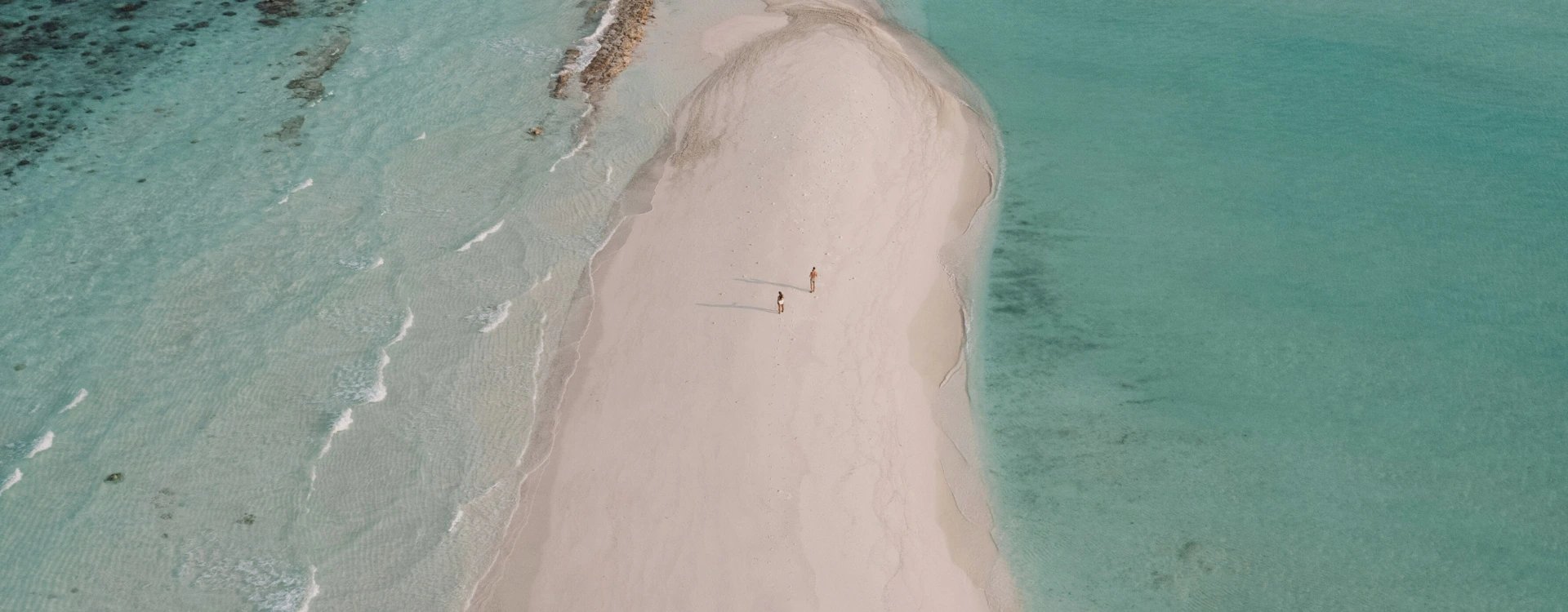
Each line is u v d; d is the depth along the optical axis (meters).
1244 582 33.72
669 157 51.88
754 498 34.38
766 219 46.44
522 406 37.94
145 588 31.38
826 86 55.53
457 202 48.44
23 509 33.56
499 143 52.78
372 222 46.91
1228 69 62.25
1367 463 37.56
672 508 34.06
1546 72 59.72
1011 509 36.00
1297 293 45.19
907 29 67.38
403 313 41.84
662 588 31.70
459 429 36.94
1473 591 33.34
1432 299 44.56
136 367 39.00
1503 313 43.69
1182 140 55.62
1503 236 47.75
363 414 37.41
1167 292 45.44
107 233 45.69
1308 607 32.91
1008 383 40.97
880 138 53.12
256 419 37.03
